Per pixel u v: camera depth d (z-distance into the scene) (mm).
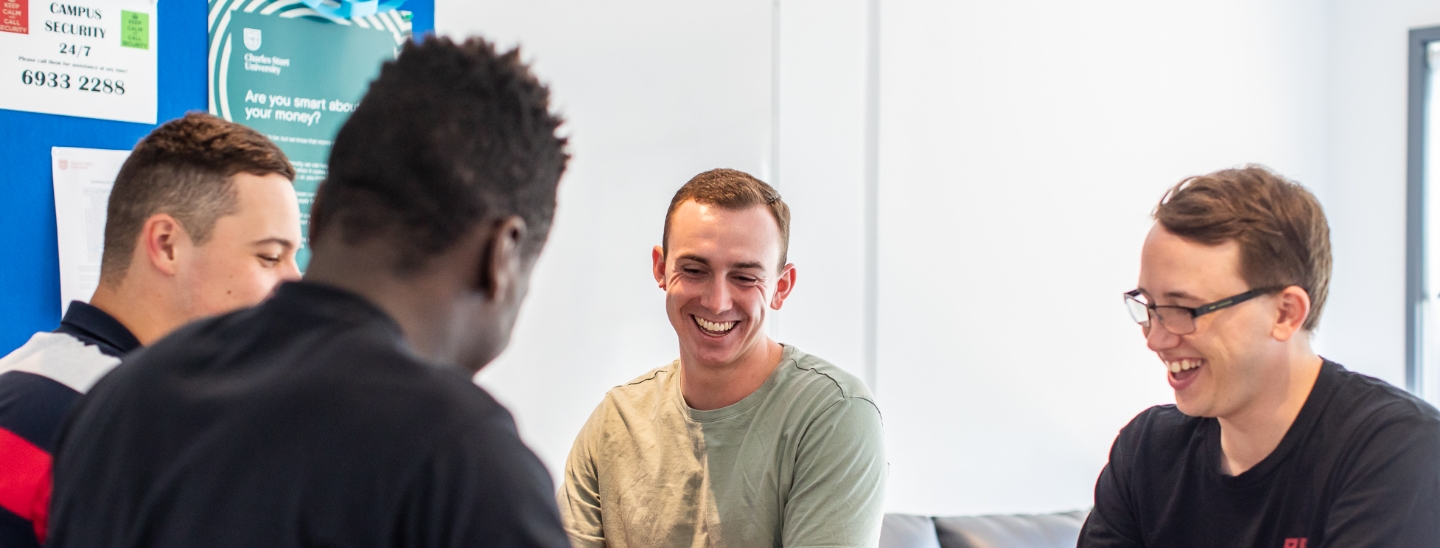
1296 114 3482
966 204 2926
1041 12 3020
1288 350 1184
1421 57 3385
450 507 612
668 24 2457
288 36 2027
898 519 2373
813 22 2682
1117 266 3170
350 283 693
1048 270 3057
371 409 623
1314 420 1185
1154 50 3205
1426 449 1110
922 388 2881
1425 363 3432
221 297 1233
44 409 1076
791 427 1466
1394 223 3434
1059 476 3090
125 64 1862
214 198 1211
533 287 2283
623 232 2406
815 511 1403
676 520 1495
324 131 2078
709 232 1443
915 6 2830
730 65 2549
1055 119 3051
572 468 1651
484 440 632
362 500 609
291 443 616
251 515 609
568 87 2328
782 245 1526
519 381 2270
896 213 2818
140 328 1218
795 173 2666
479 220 697
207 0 1941
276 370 652
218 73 1957
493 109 711
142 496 640
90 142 1837
